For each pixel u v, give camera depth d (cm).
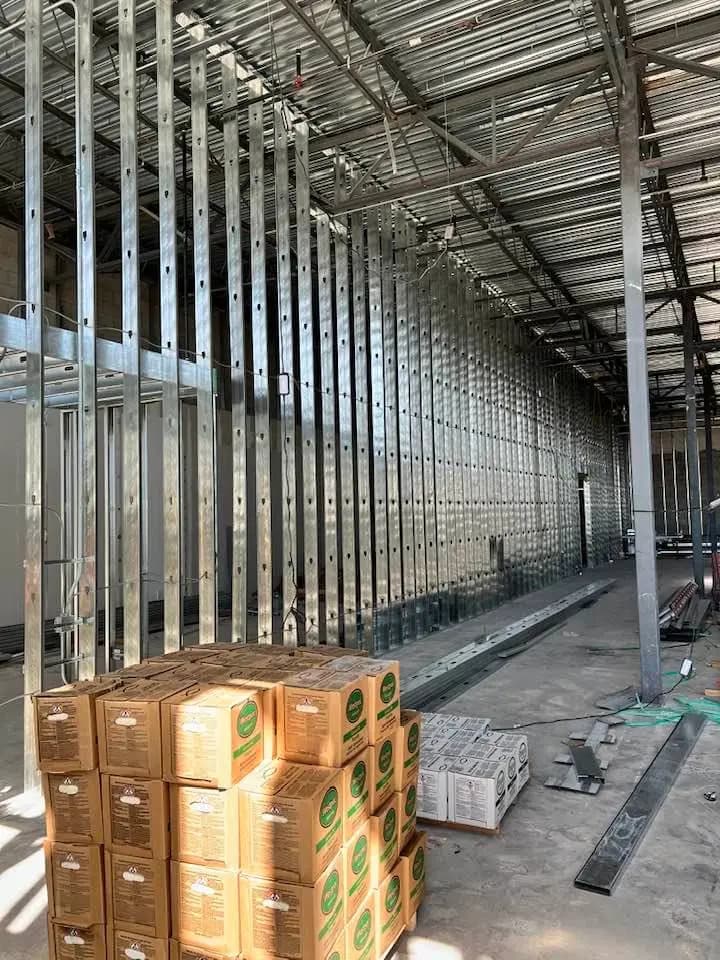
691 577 1736
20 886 349
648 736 548
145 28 611
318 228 834
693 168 912
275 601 1273
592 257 1175
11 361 526
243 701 258
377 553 917
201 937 248
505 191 959
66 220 1014
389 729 304
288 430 727
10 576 948
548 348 1697
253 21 570
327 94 727
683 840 383
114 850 261
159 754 255
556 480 1719
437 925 310
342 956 254
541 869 356
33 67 474
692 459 1277
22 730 600
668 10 634
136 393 528
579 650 877
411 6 602
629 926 307
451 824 403
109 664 681
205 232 609
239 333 663
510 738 465
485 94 695
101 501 938
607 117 791
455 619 1114
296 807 238
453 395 1160
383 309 965
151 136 808
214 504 599
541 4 605
